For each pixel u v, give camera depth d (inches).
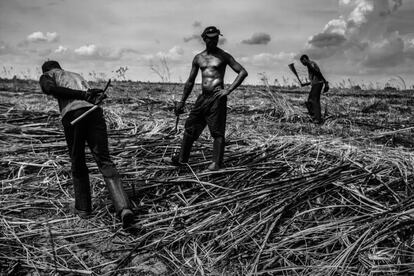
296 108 413.7
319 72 361.7
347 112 424.2
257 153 231.1
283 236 157.3
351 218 162.1
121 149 239.3
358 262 140.5
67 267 140.3
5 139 261.7
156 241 154.4
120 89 586.6
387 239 149.8
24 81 722.8
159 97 491.2
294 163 212.8
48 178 207.8
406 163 205.3
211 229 162.6
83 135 169.0
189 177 201.3
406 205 165.0
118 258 147.3
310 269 138.2
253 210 172.4
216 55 206.7
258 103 437.4
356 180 187.6
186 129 211.0
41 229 163.3
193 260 146.5
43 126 294.5
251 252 148.8
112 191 165.2
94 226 167.8
